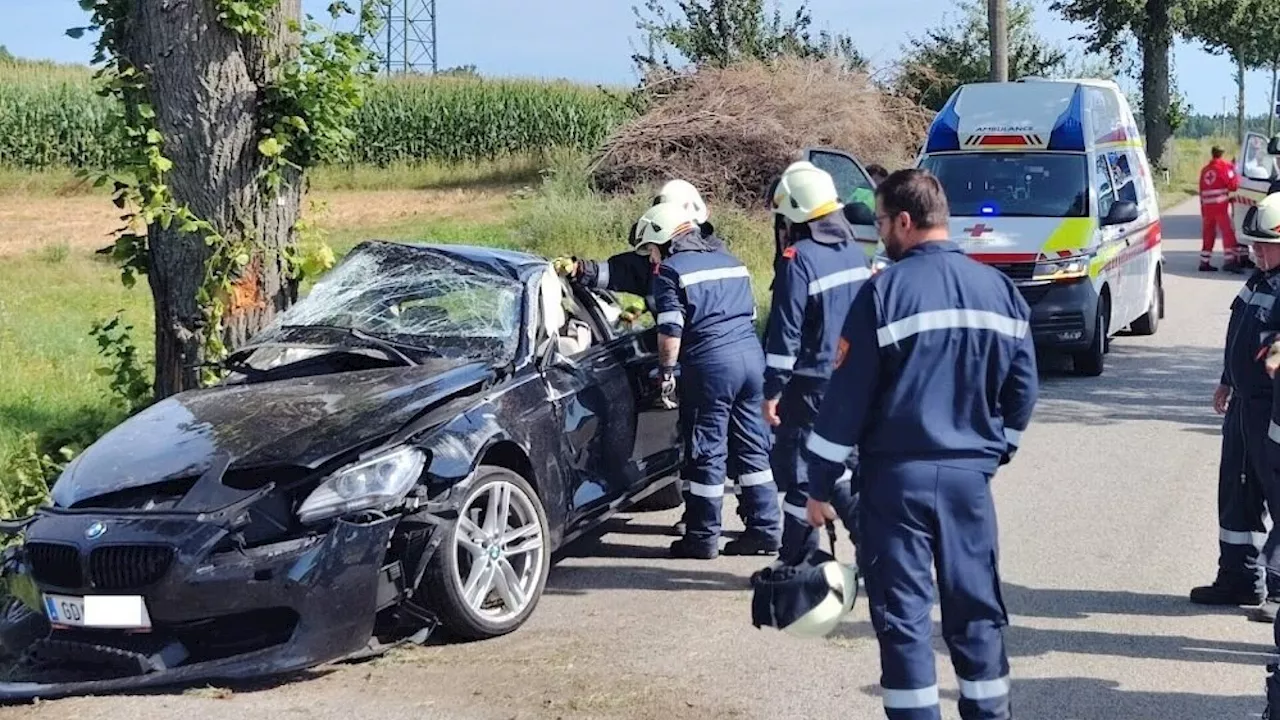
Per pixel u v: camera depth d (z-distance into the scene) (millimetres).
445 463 5500
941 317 4004
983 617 4066
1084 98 12852
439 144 34812
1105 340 12219
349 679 5223
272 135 7539
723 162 21891
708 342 6750
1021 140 12562
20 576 5336
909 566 4004
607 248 19250
